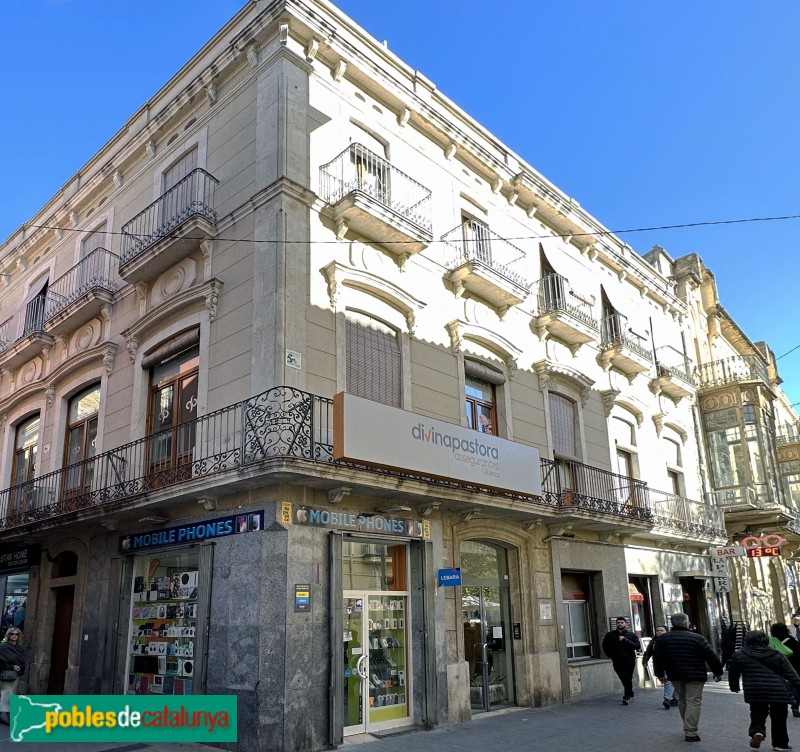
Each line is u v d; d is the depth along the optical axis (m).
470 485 11.59
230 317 11.24
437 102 14.98
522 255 15.64
